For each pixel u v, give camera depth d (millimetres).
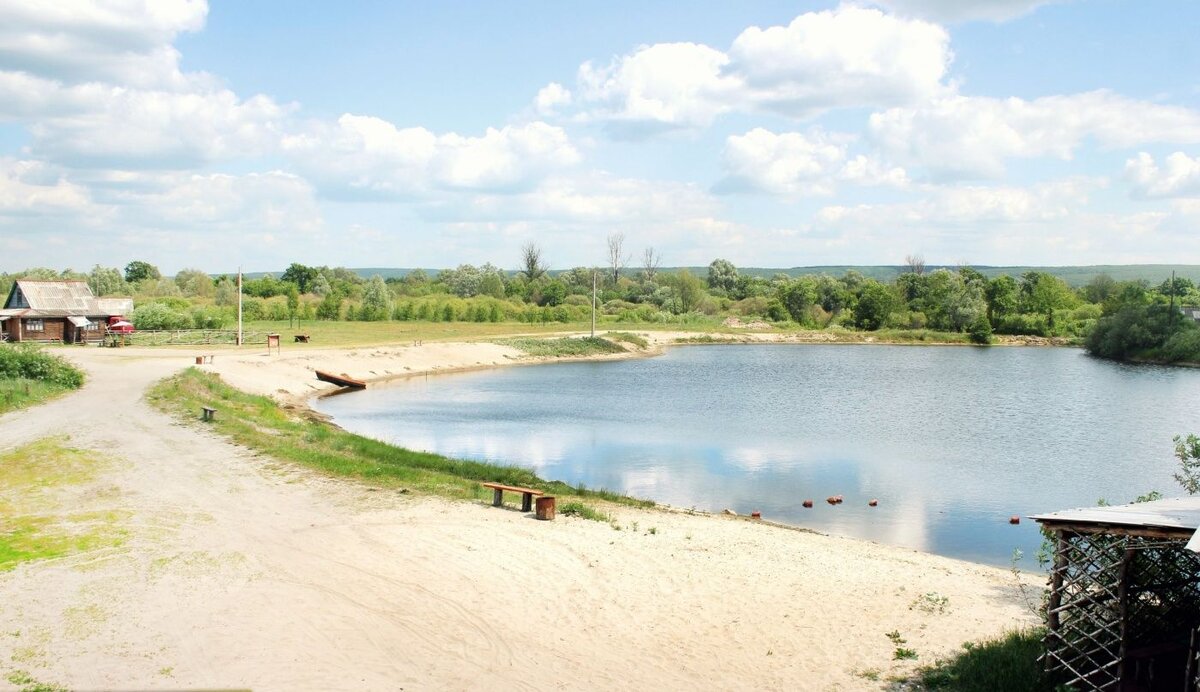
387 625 12469
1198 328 84750
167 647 11188
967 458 33406
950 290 120188
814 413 45875
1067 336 111625
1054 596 11125
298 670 10719
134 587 13391
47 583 13445
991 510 25062
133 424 28438
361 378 58938
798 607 14414
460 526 18094
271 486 20766
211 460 23375
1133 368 77125
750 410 46875
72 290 66125
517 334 91688
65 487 19906
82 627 11727
